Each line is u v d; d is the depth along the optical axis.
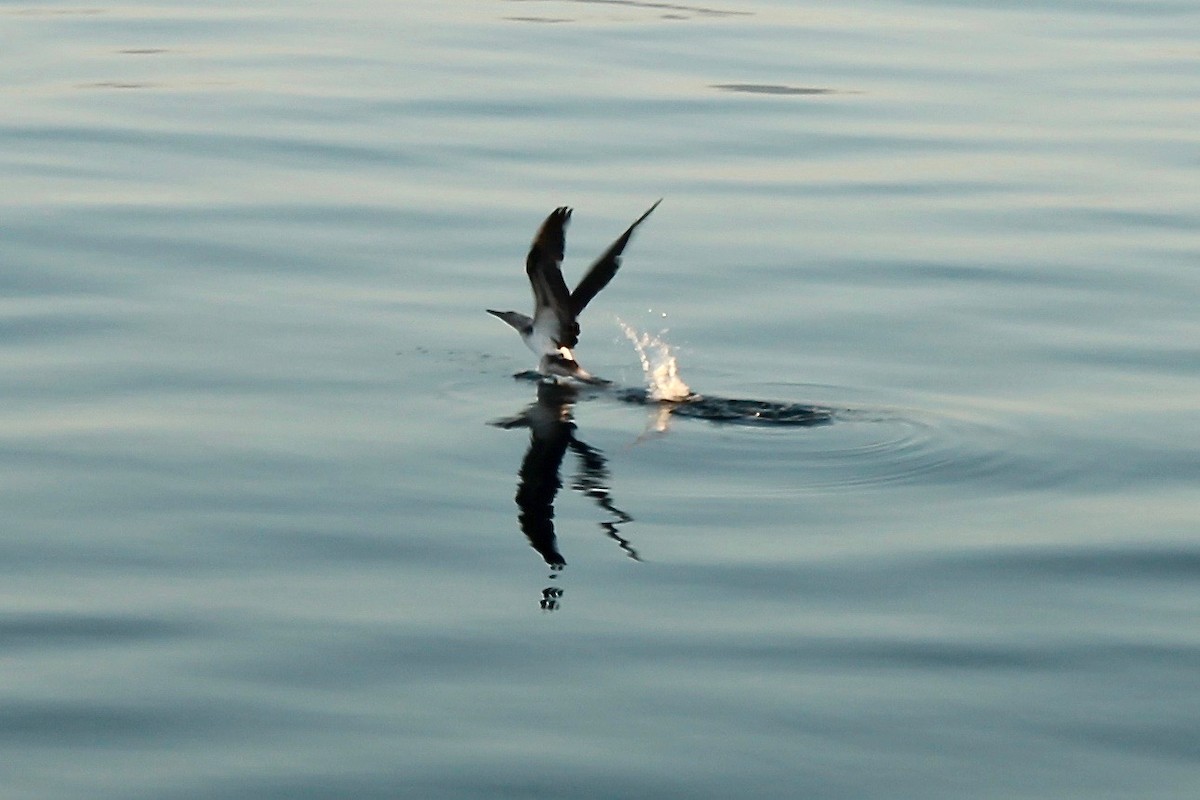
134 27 35.88
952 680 12.26
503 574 13.93
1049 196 25.31
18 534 14.45
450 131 28.36
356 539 14.55
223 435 16.78
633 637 12.86
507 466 16.34
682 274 22.17
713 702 11.92
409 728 11.54
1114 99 30.83
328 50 34.00
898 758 11.26
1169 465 16.27
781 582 13.84
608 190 25.50
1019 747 11.41
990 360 19.19
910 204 24.98
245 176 25.80
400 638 12.78
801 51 34.47
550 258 17.06
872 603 13.47
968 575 14.00
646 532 14.82
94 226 23.23
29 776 10.95
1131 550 14.44
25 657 12.38
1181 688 12.16
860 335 20.05
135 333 19.55
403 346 19.59
